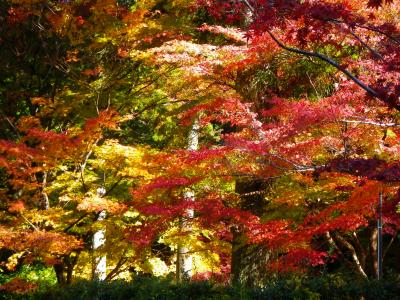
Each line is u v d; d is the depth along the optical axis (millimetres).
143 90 11625
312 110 6777
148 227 8180
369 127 6957
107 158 9102
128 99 11414
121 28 10086
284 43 8055
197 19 13023
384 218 7270
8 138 11680
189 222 9594
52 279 15305
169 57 9281
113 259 11047
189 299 7445
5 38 11484
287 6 5535
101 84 10664
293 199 8180
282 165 7242
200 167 7984
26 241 8656
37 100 9797
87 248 12945
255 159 7293
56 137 8578
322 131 7285
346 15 5578
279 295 7168
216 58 9352
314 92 10023
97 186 9930
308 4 5555
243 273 9656
